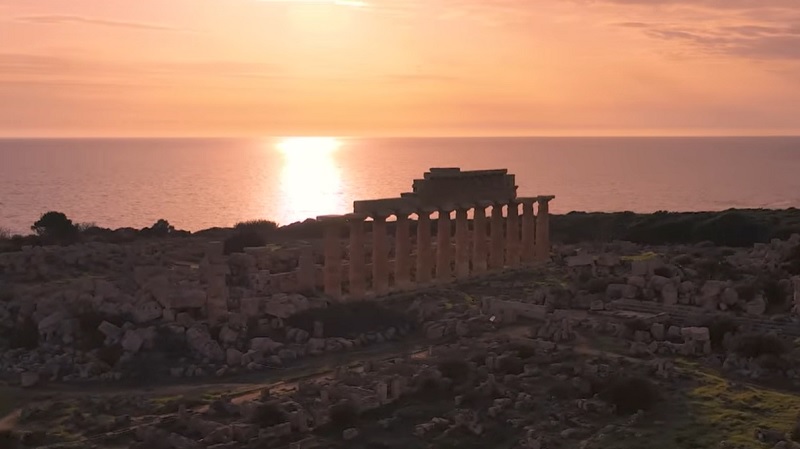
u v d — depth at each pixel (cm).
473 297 8725
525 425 5253
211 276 7281
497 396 5672
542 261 10806
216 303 7269
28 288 7800
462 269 9550
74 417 5397
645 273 8512
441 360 6222
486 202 9819
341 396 5575
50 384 6175
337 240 8125
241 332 7081
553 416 5378
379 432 5147
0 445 4903
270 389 5922
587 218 15800
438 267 9300
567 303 8325
